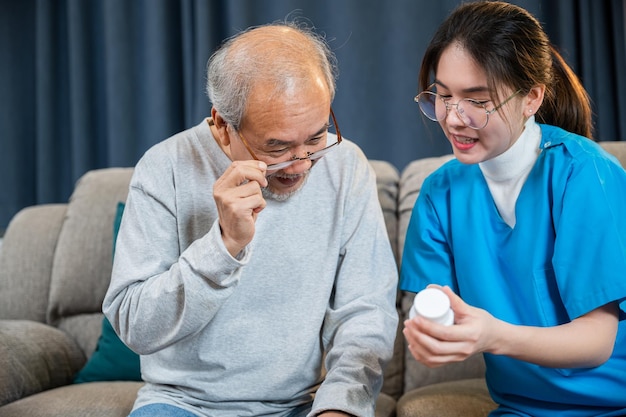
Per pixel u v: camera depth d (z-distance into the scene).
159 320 1.42
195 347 1.51
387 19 2.82
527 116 1.39
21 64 3.13
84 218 2.27
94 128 3.08
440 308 1.15
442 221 1.55
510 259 1.44
